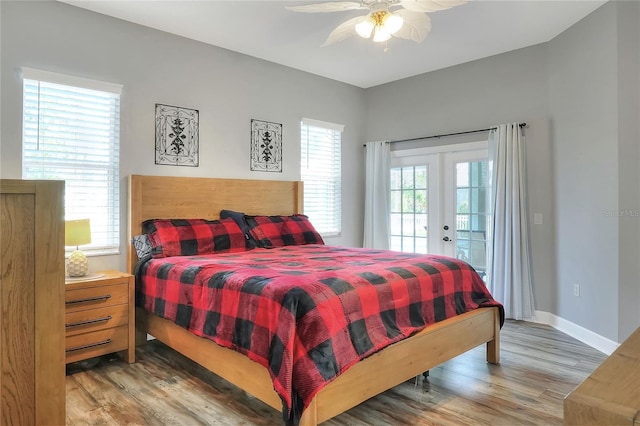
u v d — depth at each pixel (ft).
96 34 11.28
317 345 6.33
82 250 11.10
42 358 4.23
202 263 9.56
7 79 9.89
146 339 11.73
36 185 4.17
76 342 9.53
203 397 8.36
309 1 10.71
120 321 10.19
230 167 14.17
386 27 8.28
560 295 12.97
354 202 18.44
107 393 8.55
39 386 4.21
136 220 11.69
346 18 11.70
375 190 17.76
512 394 8.43
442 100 16.15
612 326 10.87
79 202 11.06
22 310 4.11
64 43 10.74
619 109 10.69
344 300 7.01
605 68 11.08
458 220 15.85
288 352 6.19
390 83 17.80
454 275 9.50
